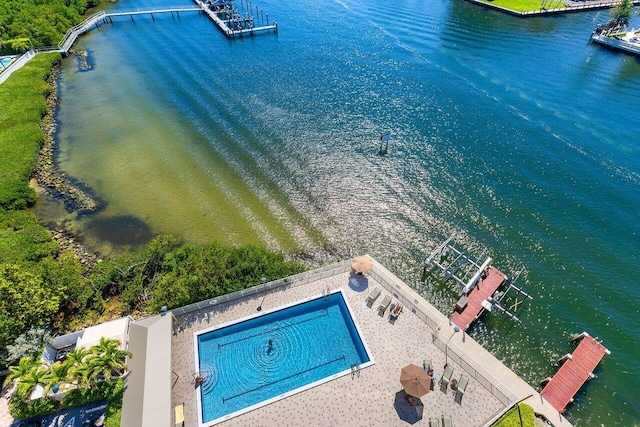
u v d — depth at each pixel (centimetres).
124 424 2553
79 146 5834
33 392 2727
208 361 3041
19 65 7862
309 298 3456
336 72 7725
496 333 3497
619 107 6397
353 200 4838
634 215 4494
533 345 3412
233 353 3103
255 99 6900
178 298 3288
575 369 3155
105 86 7456
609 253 4100
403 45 8750
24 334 2880
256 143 5822
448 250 4188
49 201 4872
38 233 4212
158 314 3203
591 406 3031
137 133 6088
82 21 10231
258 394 2881
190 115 6500
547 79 7288
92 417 2686
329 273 3688
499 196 4794
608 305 3666
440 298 3756
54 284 3403
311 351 3145
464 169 5225
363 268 3594
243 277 3562
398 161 5406
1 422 2664
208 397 2855
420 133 5925
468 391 2889
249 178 5191
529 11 10394
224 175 5244
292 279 3591
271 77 7625
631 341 3412
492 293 3691
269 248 4269
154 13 11162
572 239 4253
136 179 5206
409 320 3341
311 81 7438
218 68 8038
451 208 4681
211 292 3409
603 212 4538
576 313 3619
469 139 5759
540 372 3250
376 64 7969
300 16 10750
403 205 4747
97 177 5250
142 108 6725
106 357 2653
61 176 5266
